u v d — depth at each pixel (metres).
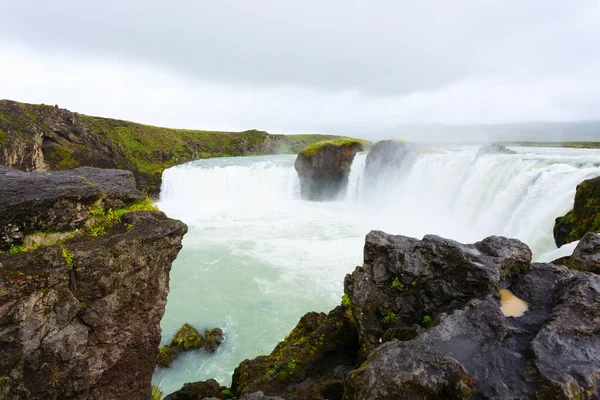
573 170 18.30
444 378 4.89
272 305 16.81
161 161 78.81
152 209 8.20
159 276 7.70
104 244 6.59
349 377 5.34
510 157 25.75
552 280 7.36
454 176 27.58
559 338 5.48
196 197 47.69
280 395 8.18
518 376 4.94
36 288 5.75
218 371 12.57
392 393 4.83
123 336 7.11
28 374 5.77
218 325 15.26
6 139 51.00
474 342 5.67
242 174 47.94
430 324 6.64
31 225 6.27
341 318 9.59
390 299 8.05
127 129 86.31
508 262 7.72
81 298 6.31
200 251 23.98
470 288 7.29
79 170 8.54
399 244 9.03
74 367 6.32
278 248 24.36
